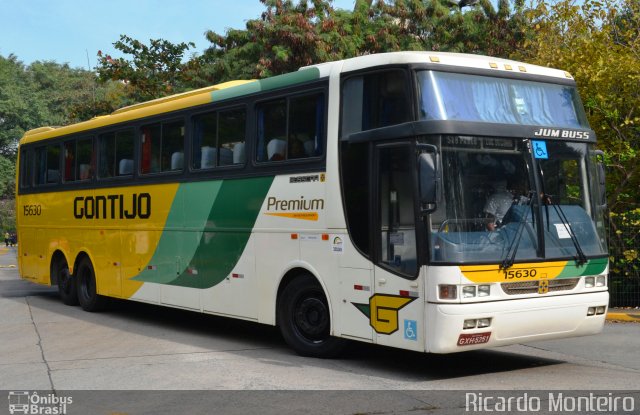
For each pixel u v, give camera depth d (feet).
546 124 29.58
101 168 47.19
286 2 81.30
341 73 30.12
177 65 85.61
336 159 29.94
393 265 27.48
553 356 33.14
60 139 52.49
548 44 52.31
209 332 40.14
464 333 25.93
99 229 47.01
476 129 27.20
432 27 85.35
